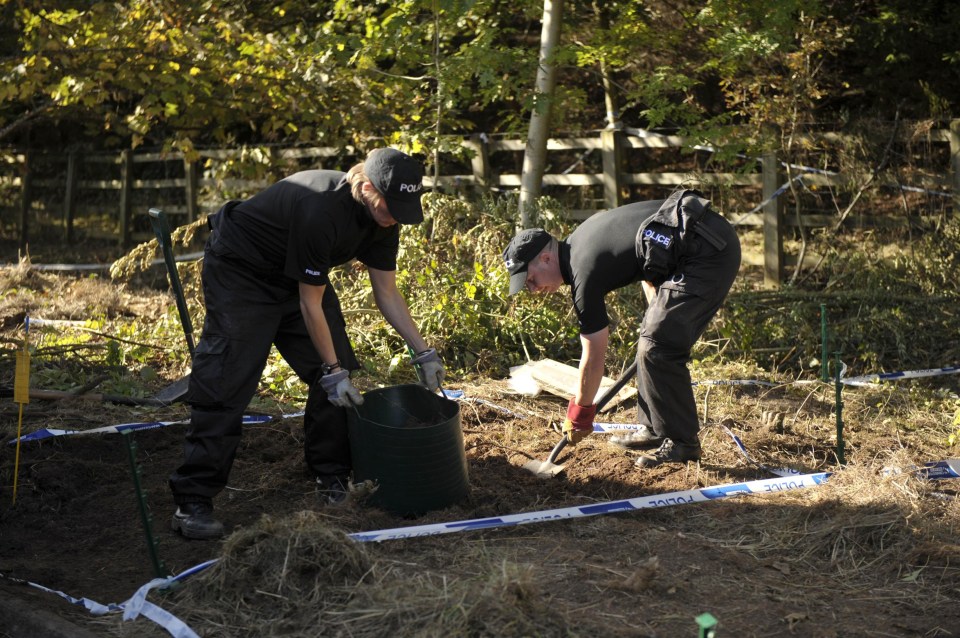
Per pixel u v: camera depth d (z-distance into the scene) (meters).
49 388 5.78
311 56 8.61
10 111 12.40
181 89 8.34
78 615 3.26
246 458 4.80
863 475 4.29
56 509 4.22
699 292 4.26
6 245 13.14
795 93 8.70
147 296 9.15
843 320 7.52
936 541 3.65
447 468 3.99
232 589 3.27
